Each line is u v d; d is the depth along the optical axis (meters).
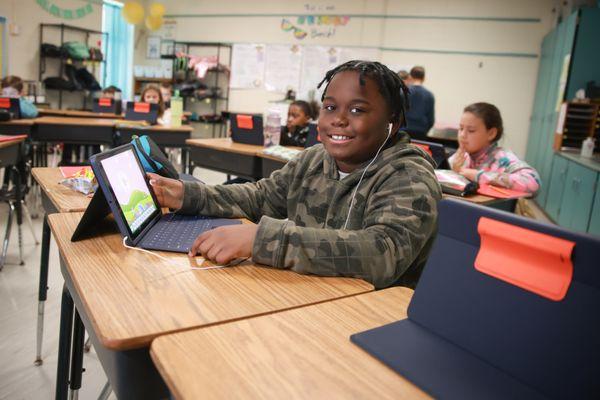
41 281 1.80
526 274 0.58
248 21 8.25
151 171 1.40
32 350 1.92
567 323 0.54
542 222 0.57
